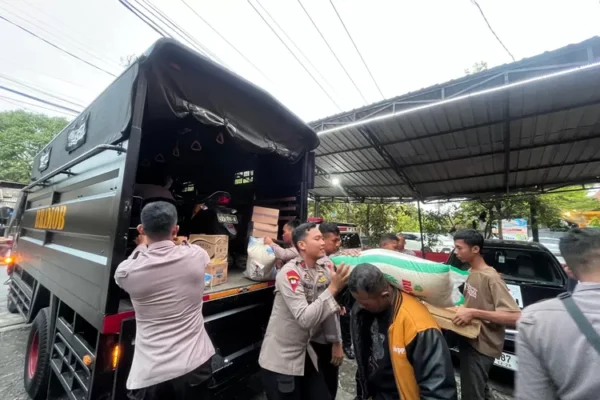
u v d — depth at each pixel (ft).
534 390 2.92
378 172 26.53
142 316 4.50
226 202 9.87
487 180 25.05
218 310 6.49
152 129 9.82
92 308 5.21
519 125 15.89
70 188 7.98
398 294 4.37
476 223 32.83
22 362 9.71
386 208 43.29
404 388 3.86
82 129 7.79
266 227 9.47
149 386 4.21
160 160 12.09
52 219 8.80
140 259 4.49
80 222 6.64
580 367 2.58
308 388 6.04
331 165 26.66
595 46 10.09
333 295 5.06
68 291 6.55
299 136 9.46
